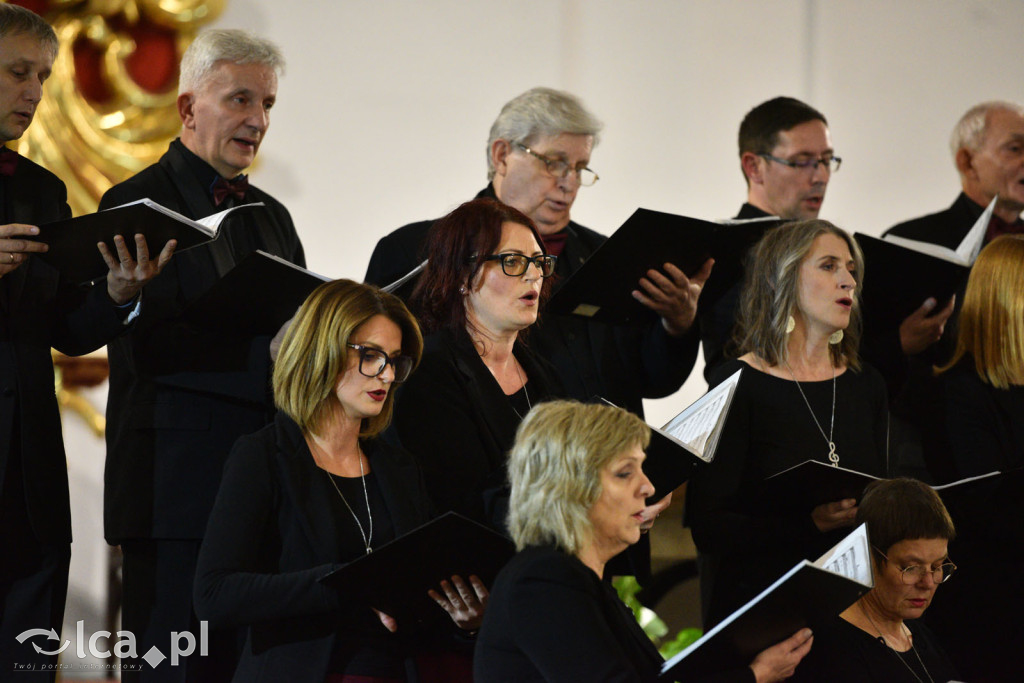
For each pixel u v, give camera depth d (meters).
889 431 15.15
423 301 13.20
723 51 25.34
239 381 13.45
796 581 9.53
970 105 26.03
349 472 11.45
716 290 15.52
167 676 13.31
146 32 22.45
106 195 14.65
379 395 11.23
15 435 12.32
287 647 10.63
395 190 23.98
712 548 13.27
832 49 25.69
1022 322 14.86
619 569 13.54
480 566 10.48
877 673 11.32
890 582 11.64
